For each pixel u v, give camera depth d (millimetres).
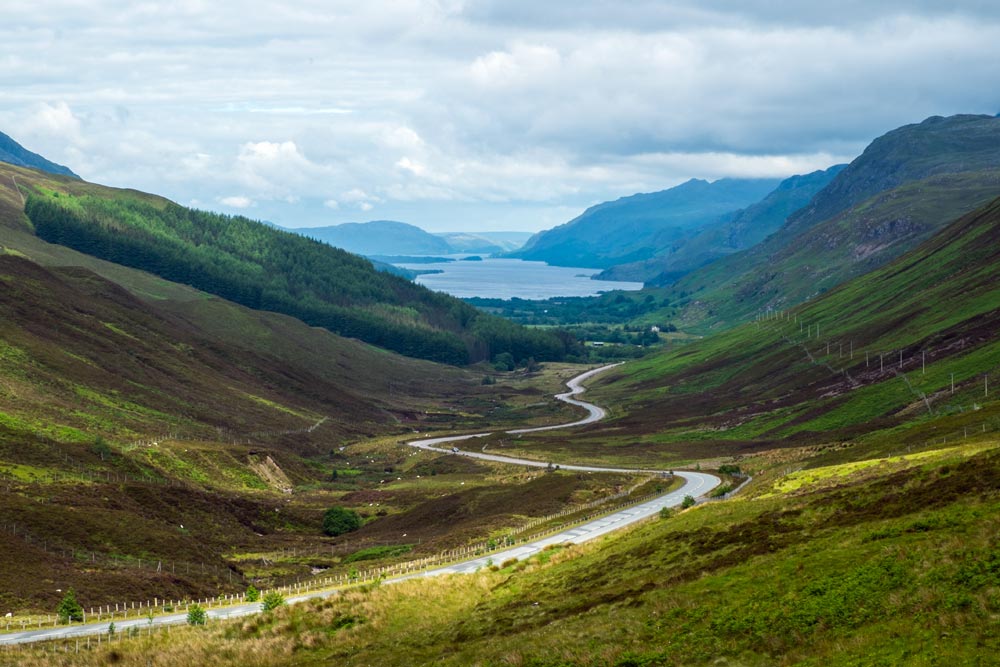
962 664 32438
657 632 43812
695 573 51938
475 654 48188
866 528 49375
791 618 40500
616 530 101000
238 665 58125
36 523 112750
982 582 37250
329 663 55500
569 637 46031
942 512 46812
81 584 94062
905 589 39219
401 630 60719
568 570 67812
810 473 92625
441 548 115938
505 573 74688
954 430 119688
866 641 36406
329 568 121062
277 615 65812
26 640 71938
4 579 91562
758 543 54531
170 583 100688
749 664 38188
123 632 72938
